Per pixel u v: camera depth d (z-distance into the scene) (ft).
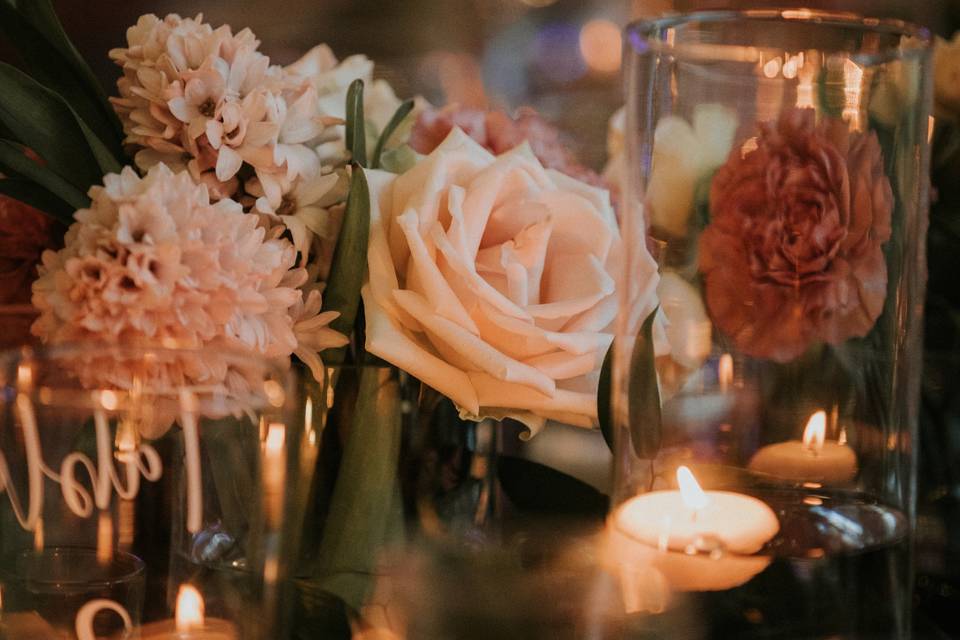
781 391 1.86
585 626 2.03
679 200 1.87
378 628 2.04
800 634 1.84
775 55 1.84
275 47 5.94
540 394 2.06
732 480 1.86
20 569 1.72
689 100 1.86
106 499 1.72
